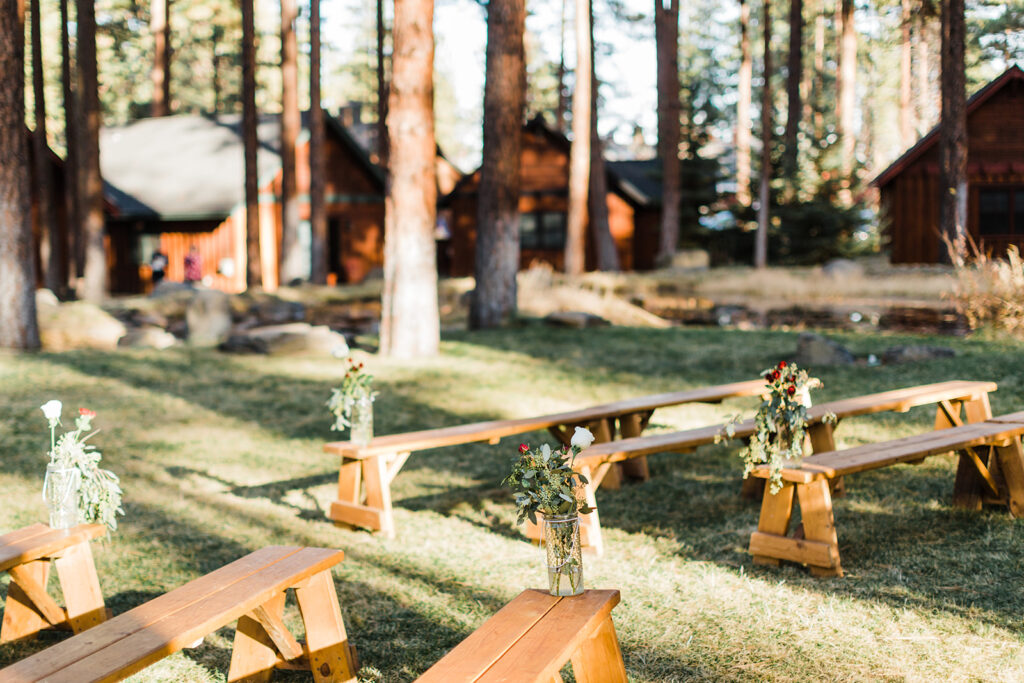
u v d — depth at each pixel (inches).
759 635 150.3
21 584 152.4
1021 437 221.0
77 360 464.1
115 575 190.9
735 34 2004.2
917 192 951.6
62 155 1482.5
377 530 217.9
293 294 858.1
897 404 243.0
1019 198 922.7
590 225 1182.9
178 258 1068.5
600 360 467.8
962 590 164.7
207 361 477.7
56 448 154.2
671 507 234.1
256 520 231.0
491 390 403.2
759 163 1171.9
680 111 1221.1
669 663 141.6
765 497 186.2
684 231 1210.6
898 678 132.9
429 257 491.2
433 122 484.7
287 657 139.3
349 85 2298.2
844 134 1128.8
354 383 219.0
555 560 119.7
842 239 1078.4
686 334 545.0
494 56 583.5
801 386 181.9
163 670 146.6
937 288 730.2
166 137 1226.6
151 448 311.4
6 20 456.8
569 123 1754.4
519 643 104.5
